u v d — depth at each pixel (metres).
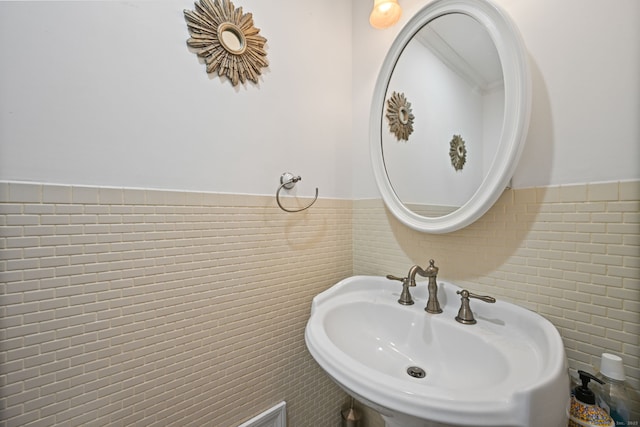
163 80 0.68
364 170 1.10
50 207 0.54
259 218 0.86
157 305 0.67
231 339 0.80
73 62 0.56
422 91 0.87
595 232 0.56
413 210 0.89
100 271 0.59
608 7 0.53
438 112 0.82
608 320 0.54
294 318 0.95
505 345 0.61
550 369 0.45
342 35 1.11
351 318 0.87
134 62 0.64
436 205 0.82
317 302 0.86
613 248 0.53
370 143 1.01
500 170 0.65
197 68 0.73
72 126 0.56
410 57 0.91
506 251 0.69
